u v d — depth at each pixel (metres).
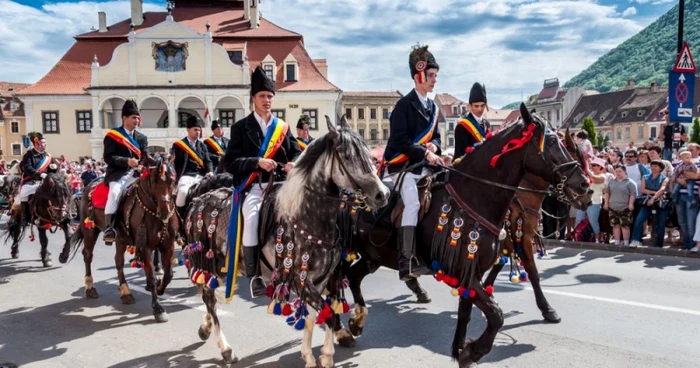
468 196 4.82
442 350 5.70
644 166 11.91
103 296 8.27
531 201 6.52
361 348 5.77
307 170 4.70
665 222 11.24
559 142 4.75
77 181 19.67
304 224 4.70
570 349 5.62
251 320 6.88
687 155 10.89
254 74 5.36
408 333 6.23
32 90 42.62
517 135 4.70
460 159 5.16
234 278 5.12
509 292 7.92
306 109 42.38
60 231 16.27
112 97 41.06
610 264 9.95
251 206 5.12
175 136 40.94
